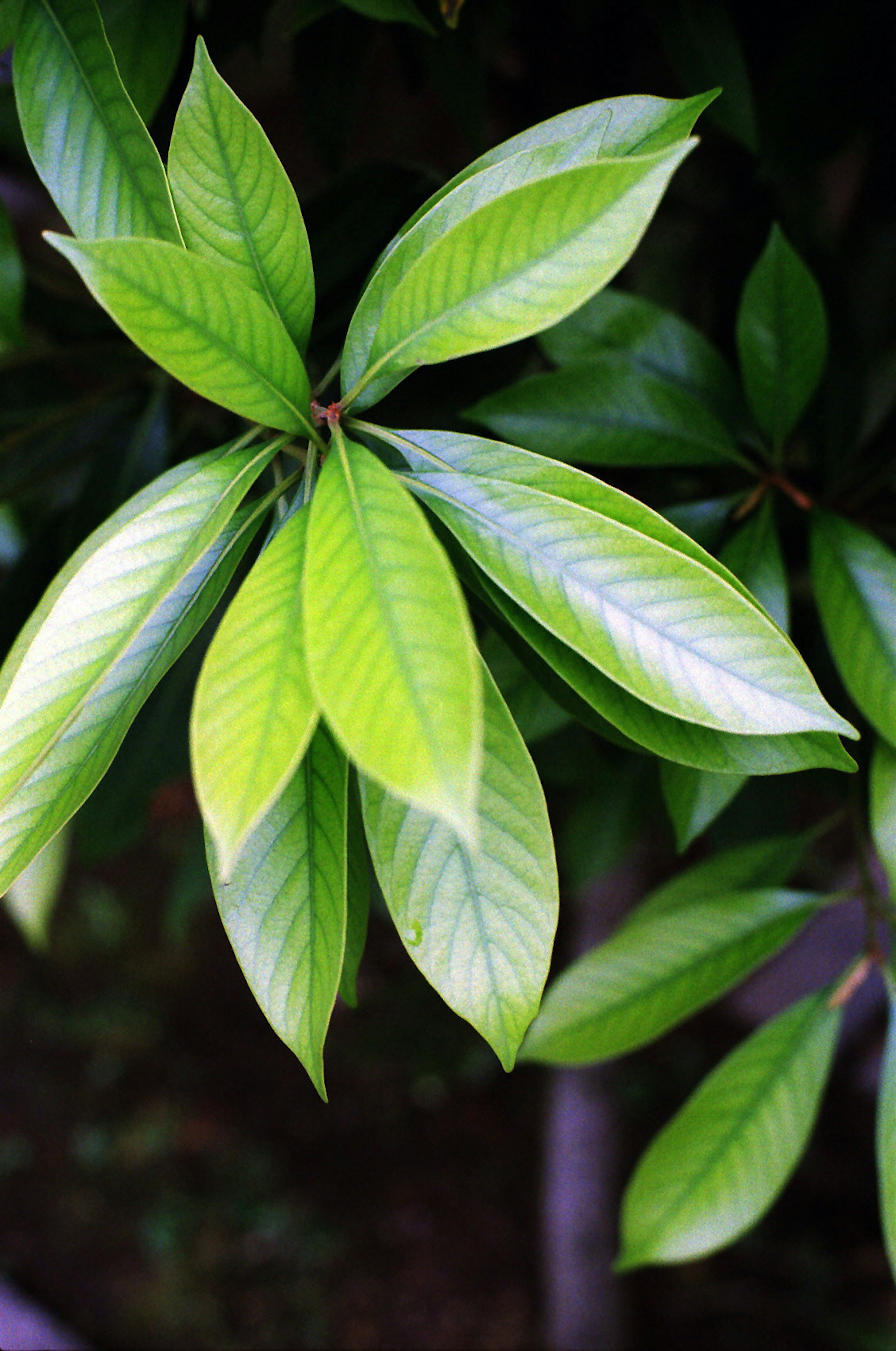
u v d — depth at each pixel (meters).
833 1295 2.90
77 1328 3.04
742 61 1.00
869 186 1.19
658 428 0.96
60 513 1.11
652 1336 2.86
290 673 0.75
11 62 0.95
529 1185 3.40
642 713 0.82
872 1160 3.13
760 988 3.39
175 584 0.78
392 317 0.80
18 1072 3.68
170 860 4.35
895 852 0.90
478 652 0.79
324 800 0.81
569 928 2.34
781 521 1.02
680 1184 0.97
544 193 0.77
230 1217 3.33
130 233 0.83
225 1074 3.76
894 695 0.90
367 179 1.00
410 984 3.91
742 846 1.11
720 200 1.14
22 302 0.96
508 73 1.35
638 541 0.79
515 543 0.80
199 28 1.03
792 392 0.95
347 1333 3.06
